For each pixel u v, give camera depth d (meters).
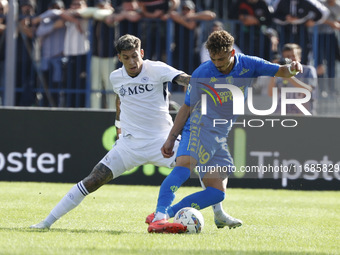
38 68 43.59
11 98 40.50
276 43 43.41
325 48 45.03
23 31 43.62
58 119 37.69
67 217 24.36
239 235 20.47
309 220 25.47
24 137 37.59
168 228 19.72
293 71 20.33
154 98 21.91
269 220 25.08
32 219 23.36
